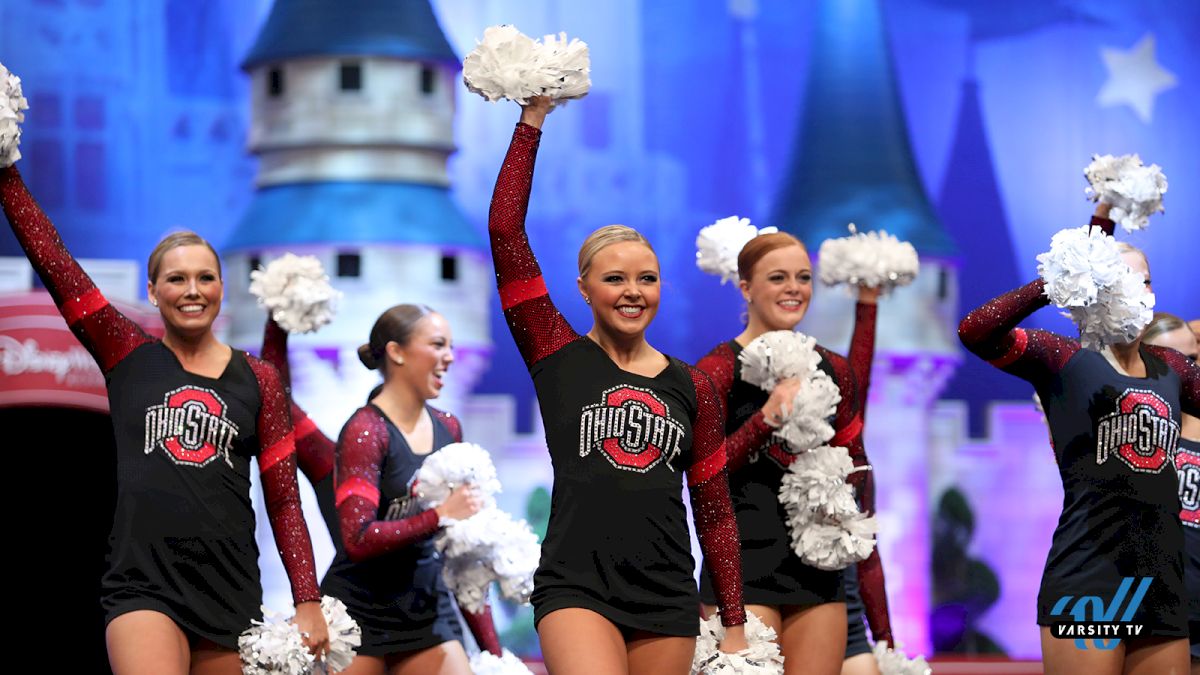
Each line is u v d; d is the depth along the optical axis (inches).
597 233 201.5
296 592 219.1
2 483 476.7
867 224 545.6
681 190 538.6
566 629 187.0
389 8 523.8
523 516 528.4
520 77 195.5
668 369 200.4
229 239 512.4
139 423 211.5
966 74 553.9
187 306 214.2
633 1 537.3
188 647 208.2
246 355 223.0
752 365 240.5
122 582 206.8
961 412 554.6
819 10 546.3
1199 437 272.5
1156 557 224.8
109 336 215.8
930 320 551.2
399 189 523.8
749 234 295.9
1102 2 560.1
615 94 536.1
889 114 549.0
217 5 512.7
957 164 553.6
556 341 199.5
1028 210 556.1
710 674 200.1
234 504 214.5
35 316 427.2
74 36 499.5
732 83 542.3
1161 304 561.6
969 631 543.8
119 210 502.0
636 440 193.3
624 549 190.7
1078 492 228.4
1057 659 228.1
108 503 482.6
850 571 271.9
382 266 521.3
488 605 281.0
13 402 422.6
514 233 198.5
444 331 274.4
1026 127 557.0
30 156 494.6
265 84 516.4
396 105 523.2
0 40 493.0
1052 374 232.1
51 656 482.3
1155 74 561.9
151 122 506.3
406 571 263.6
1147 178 245.3
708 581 248.4
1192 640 264.8
